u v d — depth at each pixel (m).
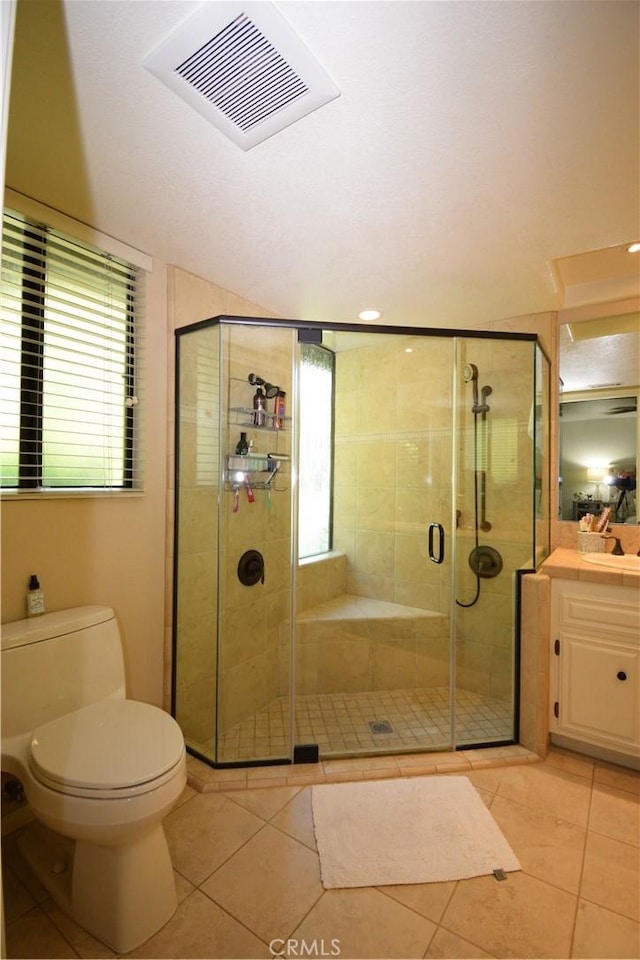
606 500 2.53
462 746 2.12
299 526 2.61
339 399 2.87
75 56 1.05
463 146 1.33
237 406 2.24
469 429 2.68
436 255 1.98
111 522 1.89
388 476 2.81
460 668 2.67
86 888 1.28
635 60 1.06
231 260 2.04
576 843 1.58
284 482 2.48
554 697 2.10
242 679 2.29
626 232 1.79
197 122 1.24
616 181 1.48
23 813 1.61
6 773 1.52
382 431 2.84
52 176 1.47
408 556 2.75
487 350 2.60
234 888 1.40
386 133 1.28
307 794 1.82
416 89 1.14
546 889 1.40
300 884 1.42
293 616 2.45
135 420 2.01
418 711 2.43
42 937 1.26
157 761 1.28
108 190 1.54
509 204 1.61
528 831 1.63
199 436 2.16
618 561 2.25
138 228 1.78
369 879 1.43
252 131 1.27
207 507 2.18
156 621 2.08
